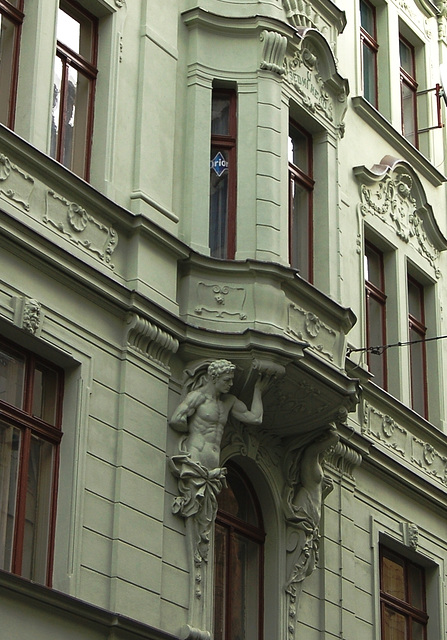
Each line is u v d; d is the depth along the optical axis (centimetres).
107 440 1623
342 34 2431
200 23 1944
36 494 1561
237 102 1928
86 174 1753
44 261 1581
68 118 1752
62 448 1585
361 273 2277
